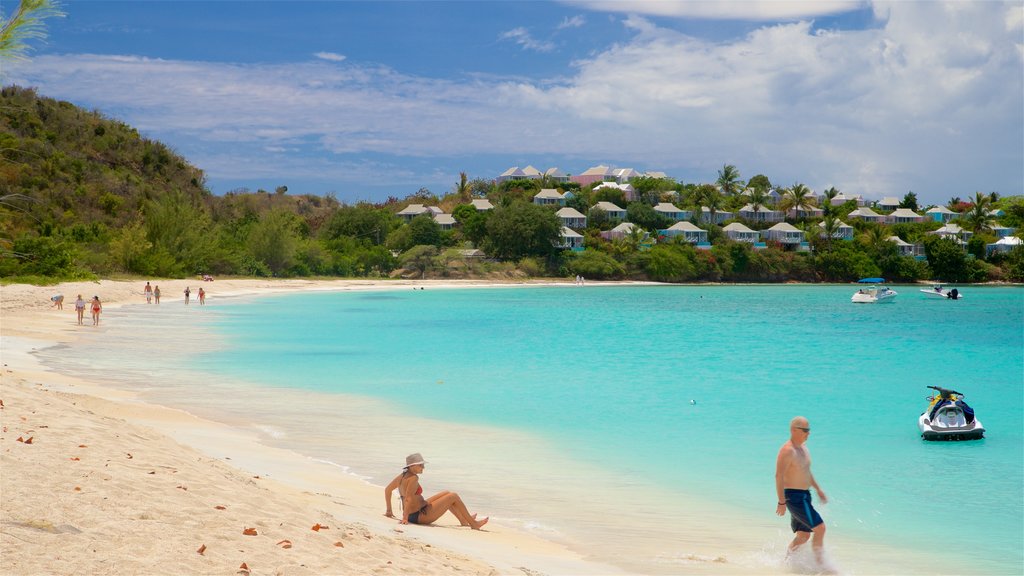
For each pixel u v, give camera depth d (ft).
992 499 48.19
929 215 593.01
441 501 37.27
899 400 89.15
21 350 100.73
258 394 79.66
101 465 31.42
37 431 36.52
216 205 450.71
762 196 574.56
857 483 52.39
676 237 492.54
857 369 119.96
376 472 49.52
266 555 24.06
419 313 222.07
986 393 98.63
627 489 48.37
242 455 50.29
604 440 63.93
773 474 52.95
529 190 570.46
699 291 397.39
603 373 108.27
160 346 117.70
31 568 19.49
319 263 378.12
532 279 435.53
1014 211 585.63
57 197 326.03
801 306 292.61
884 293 321.11
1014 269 497.05
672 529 39.83
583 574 31.04
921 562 36.52
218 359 107.24
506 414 74.79
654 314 237.45
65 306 175.63
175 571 21.07
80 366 90.58
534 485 48.62
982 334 186.39
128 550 21.99
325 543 26.99
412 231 451.94
